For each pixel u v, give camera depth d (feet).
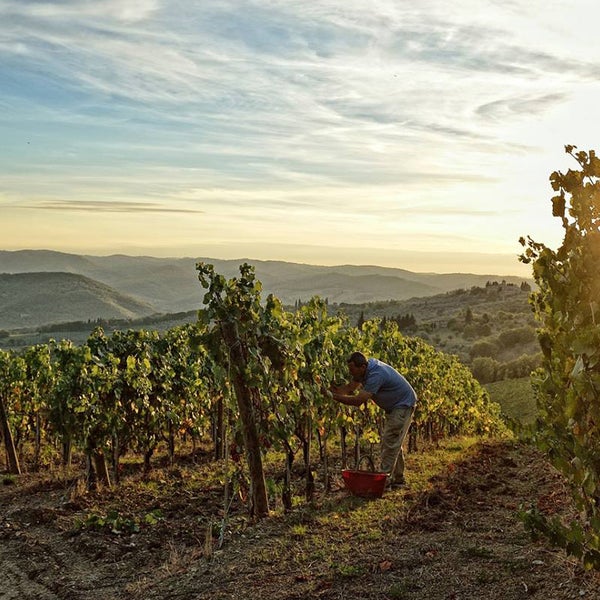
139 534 29.04
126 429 45.60
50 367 57.67
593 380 12.80
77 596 22.52
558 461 14.74
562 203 14.42
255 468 28.63
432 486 31.96
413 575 19.31
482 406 100.53
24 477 50.34
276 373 29.86
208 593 20.17
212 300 28.19
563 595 16.17
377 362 32.96
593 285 13.43
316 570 20.70
